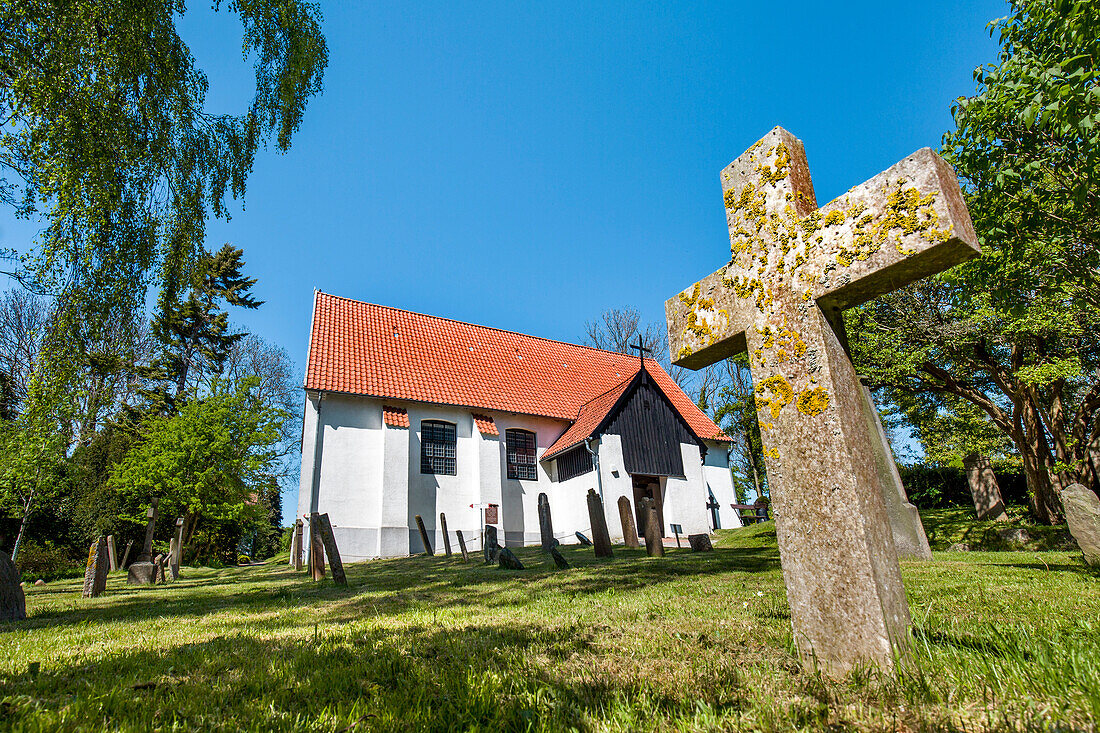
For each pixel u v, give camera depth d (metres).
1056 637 2.97
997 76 8.01
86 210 10.88
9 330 26.97
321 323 25.61
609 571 9.33
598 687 2.71
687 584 7.09
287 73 13.95
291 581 12.38
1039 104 7.04
